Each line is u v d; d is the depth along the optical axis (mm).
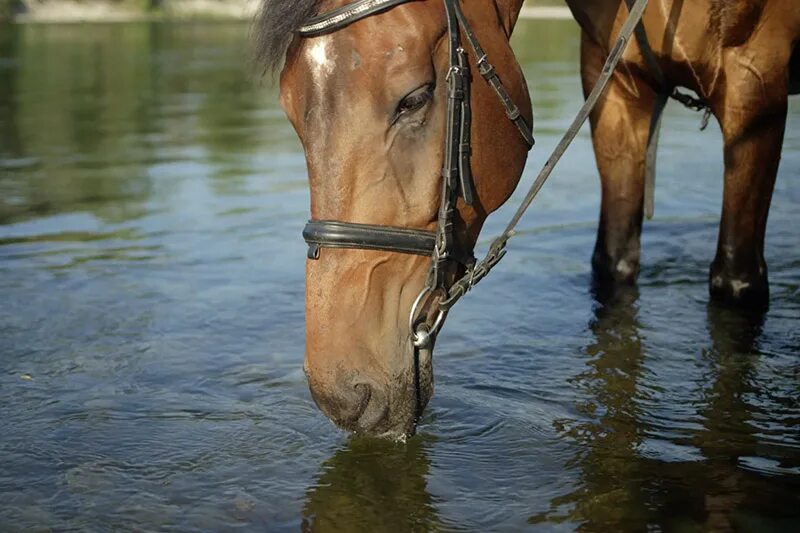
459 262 2869
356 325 2678
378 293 2695
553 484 3062
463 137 2730
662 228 6277
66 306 4766
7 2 31422
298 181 7801
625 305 4766
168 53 19844
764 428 3453
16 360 4082
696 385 3830
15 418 3541
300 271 5363
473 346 4270
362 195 2625
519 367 4031
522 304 4820
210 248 5836
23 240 6027
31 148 9461
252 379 3914
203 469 3178
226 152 9172
